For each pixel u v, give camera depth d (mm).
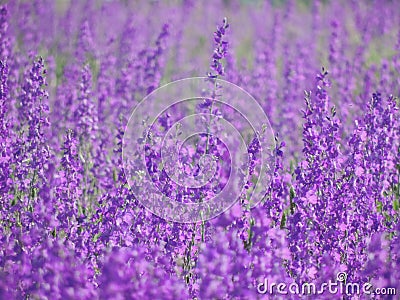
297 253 9328
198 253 9570
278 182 9961
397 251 9320
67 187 10594
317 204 9836
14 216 11109
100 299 7605
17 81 15531
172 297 7828
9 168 11539
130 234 9680
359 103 16234
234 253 8086
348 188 10141
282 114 16203
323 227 9867
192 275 9578
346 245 10000
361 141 10609
